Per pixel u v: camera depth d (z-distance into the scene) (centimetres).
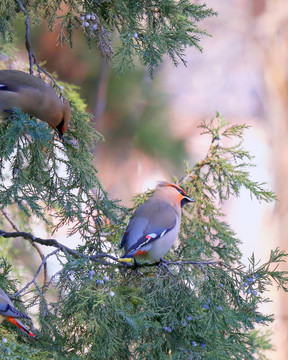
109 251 975
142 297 885
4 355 744
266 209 2816
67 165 951
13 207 1309
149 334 888
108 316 848
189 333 880
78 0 1004
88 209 987
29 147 946
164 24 980
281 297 2495
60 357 823
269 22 2898
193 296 888
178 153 2206
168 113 2161
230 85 2991
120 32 987
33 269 1485
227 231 1097
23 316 817
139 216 902
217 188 1122
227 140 2914
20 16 1124
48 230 1289
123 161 2184
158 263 898
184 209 1104
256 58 2998
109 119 2097
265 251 2752
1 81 930
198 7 988
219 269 898
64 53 1864
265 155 2869
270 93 2883
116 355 894
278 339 2389
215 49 3055
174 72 3003
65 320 860
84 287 845
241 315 900
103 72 1984
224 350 894
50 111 948
